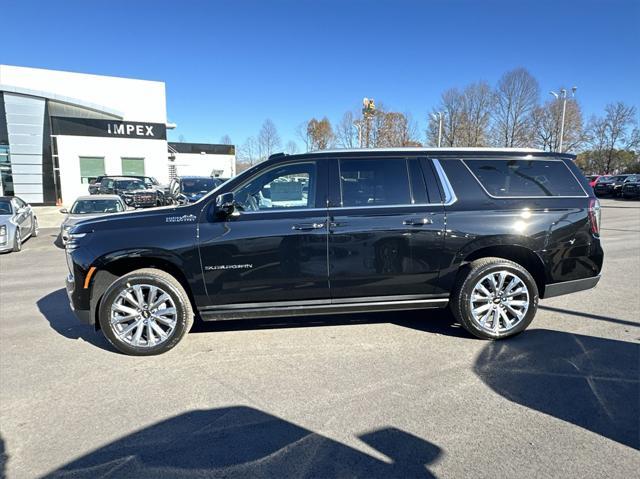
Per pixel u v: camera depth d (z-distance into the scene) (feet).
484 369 11.60
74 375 11.54
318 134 171.12
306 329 14.76
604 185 106.11
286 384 10.92
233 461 7.98
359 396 10.27
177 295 12.63
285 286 12.96
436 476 7.48
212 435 8.81
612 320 15.26
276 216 12.80
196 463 7.94
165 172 94.89
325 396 10.30
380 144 149.48
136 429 9.04
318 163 13.35
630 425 8.94
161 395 10.44
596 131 204.95
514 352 12.67
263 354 12.76
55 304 18.57
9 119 79.61
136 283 12.49
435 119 190.29
